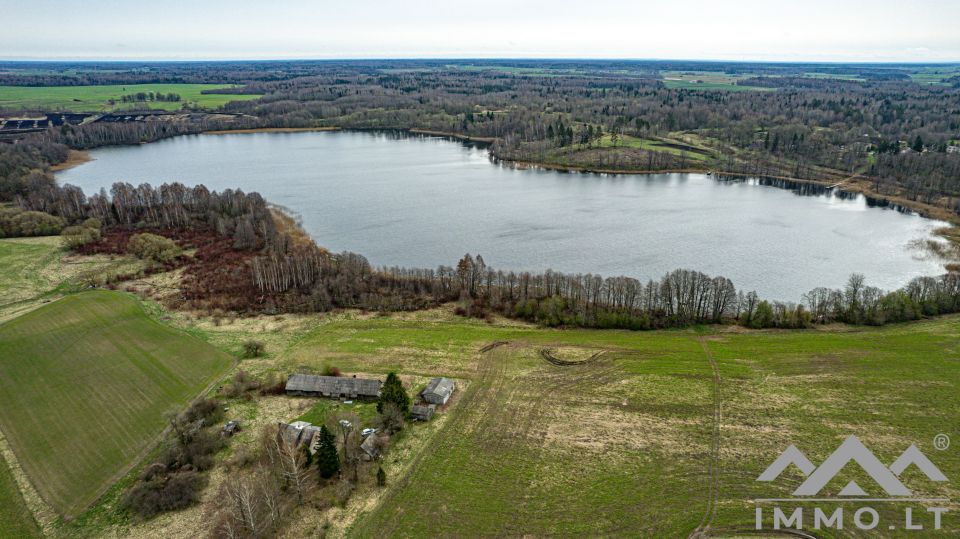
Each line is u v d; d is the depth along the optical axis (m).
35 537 68.06
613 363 107.81
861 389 96.88
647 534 67.88
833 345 113.31
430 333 122.19
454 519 70.38
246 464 79.31
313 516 70.69
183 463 78.94
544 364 107.75
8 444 83.88
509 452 82.44
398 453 82.44
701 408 92.50
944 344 111.94
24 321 120.88
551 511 71.56
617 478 77.00
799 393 96.25
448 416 91.12
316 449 78.75
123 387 98.69
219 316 129.50
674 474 77.50
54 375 101.69
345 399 96.19
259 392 98.12
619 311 128.25
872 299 128.12
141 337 116.69
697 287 128.62
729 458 80.50
